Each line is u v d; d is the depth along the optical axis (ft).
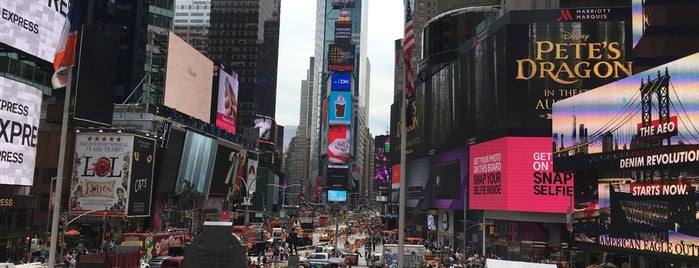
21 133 173.17
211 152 311.47
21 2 173.58
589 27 239.91
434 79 325.42
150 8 387.14
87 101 213.46
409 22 69.72
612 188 141.49
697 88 111.04
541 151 235.20
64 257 146.10
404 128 68.69
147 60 379.35
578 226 160.45
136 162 222.89
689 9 214.90
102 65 222.28
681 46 214.07
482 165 259.60
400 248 65.62
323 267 165.17
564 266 204.13
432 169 324.19
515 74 241.76
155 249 158.81
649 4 219.20
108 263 106.73
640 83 130.82
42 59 184.24
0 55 212.23
